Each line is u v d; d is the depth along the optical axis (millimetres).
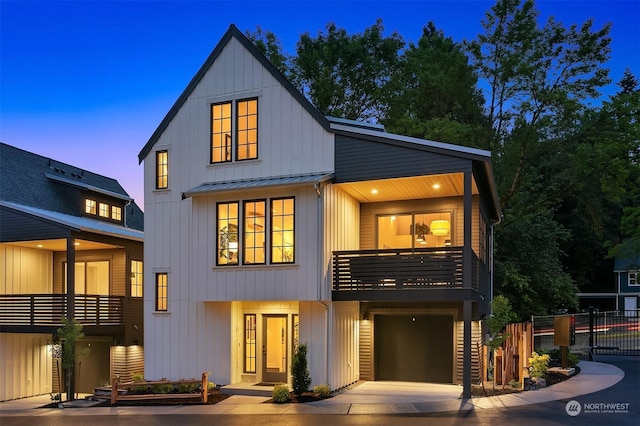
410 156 14359
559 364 18344
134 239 20906
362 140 14930
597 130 29156
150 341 16906
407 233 17281
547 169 36375
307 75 34562
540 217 31609
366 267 14961
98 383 20391
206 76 17062
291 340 15859
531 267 29172
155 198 17312
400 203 17406
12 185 21828
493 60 29328
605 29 27516
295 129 15727
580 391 13977
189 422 11852
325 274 14758
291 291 14859
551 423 10656
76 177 26266
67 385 16781
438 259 14328
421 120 31953
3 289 19656
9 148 23703
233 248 15836
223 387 15438
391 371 16906
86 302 18812
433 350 16562
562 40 28016
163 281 17016
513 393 13953
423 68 32094
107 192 24812
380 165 14656
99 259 21438
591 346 21188
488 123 31500
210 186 16250
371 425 10875
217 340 16094
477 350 15422
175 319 16656
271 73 16188
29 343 19781
